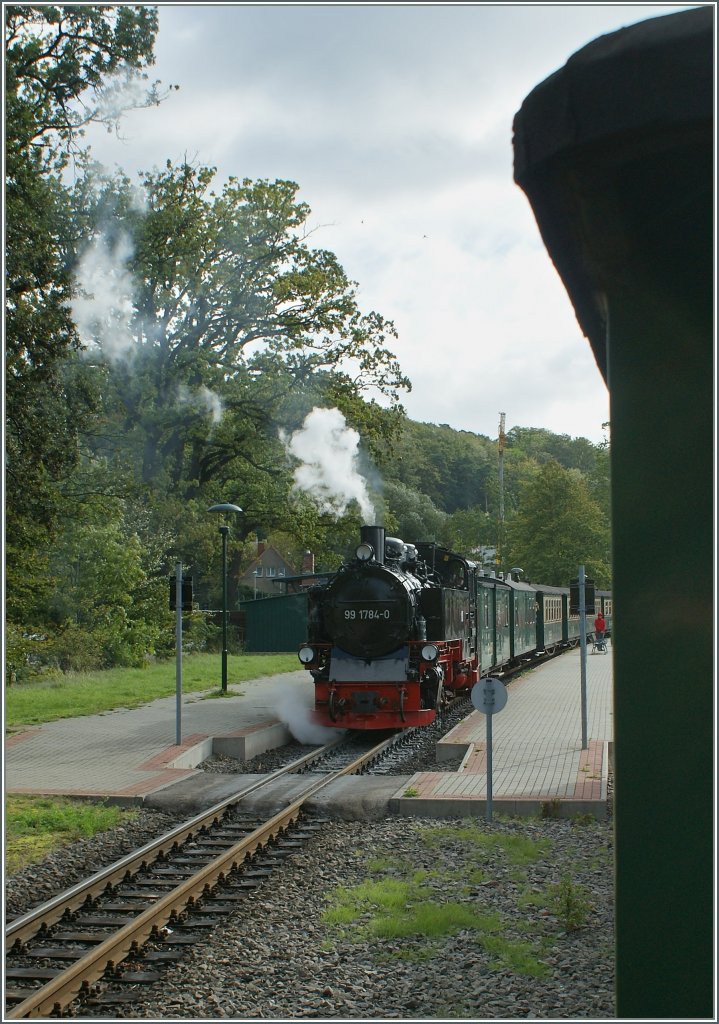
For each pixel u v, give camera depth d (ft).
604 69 7.49
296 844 29.19
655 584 7.91
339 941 20.74
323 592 55.26
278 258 107.55
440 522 236.43
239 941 20.99
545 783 34.42
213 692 68.39
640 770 7.82
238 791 36.09
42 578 77.25
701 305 7.97
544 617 99.91
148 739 47.29
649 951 7.68
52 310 57.16
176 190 96.53
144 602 99.60
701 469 7.89
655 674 7.84
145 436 103.60
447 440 366.02
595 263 8.34
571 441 447.42
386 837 29.45
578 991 17.67
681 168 7.71
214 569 144.97
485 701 31.27
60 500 72.38
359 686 51.26
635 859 7.78
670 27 7.35
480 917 21.61
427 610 56.34
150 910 22.03
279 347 111.45
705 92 7.21
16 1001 18.29
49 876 26.50
